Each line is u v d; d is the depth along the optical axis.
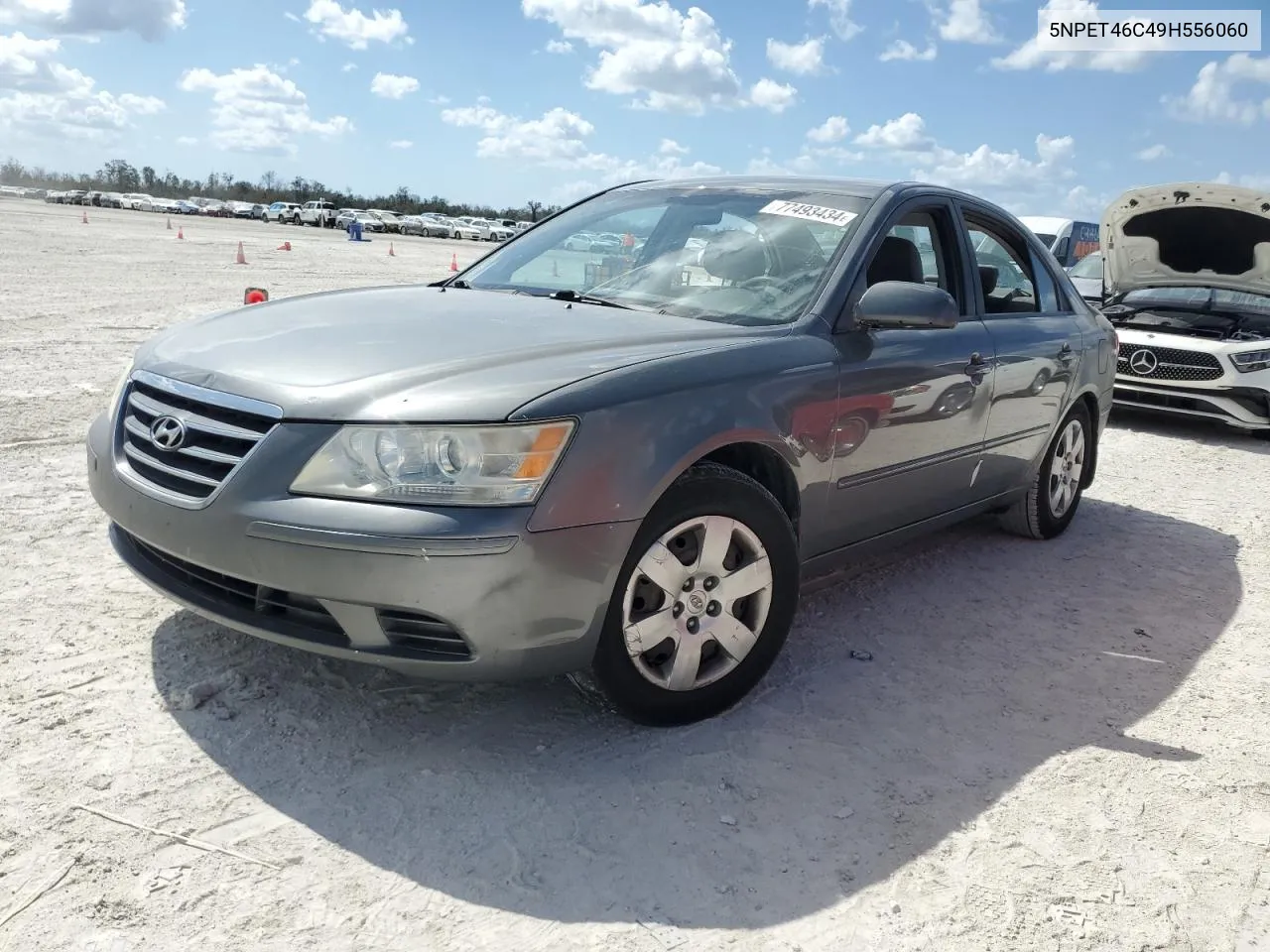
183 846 2.30
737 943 2.12
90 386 7.45
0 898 2.08
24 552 4.00
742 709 3.16
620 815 2.54
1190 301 9.67
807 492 3.30
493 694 3.11
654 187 4.45
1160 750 3.09
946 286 4.18
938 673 3.54
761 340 3.20
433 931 2.09
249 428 2.65
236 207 85.12
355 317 3.26
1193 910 2.33
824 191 4.02
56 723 2.76
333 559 2.45
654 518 2.76
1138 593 4.56
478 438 2.48
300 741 2.78
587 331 3.12
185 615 3.51
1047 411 4.80
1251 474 7.49
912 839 2.53
